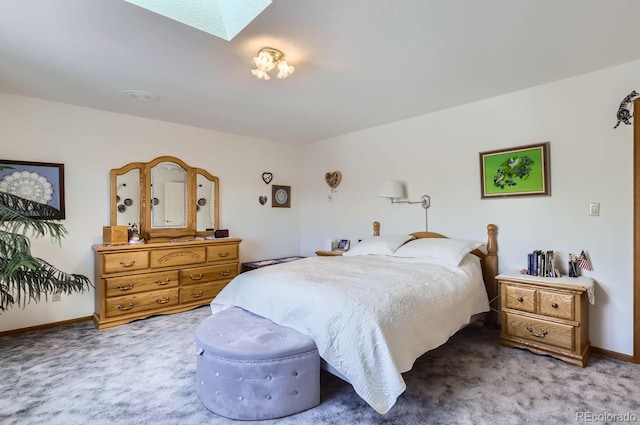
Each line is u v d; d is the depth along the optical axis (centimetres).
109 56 225
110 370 230
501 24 188
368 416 179
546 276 263
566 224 272
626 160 244
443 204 352
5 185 298
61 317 326
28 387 207
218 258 396
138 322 329
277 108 343
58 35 197
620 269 247
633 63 240
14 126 303
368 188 430
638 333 236
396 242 350
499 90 295
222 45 210
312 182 513
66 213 330
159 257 347
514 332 266
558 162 276
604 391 201
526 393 200
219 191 441
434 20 183
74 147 334
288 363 179
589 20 184
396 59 232
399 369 174
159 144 390
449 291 239
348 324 179
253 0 179
